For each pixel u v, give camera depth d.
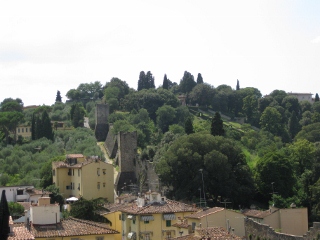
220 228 79.38
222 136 177.12
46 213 84.62
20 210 124.12
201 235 74.94
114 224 117.06
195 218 100.94
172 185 161.88
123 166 198.12
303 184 161.38
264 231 85.00
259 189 163.50
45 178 178.38
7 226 63.12
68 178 172.25
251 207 153.25
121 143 199.38
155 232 107.56
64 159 182.50
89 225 85.38
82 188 164.12
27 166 198.38
